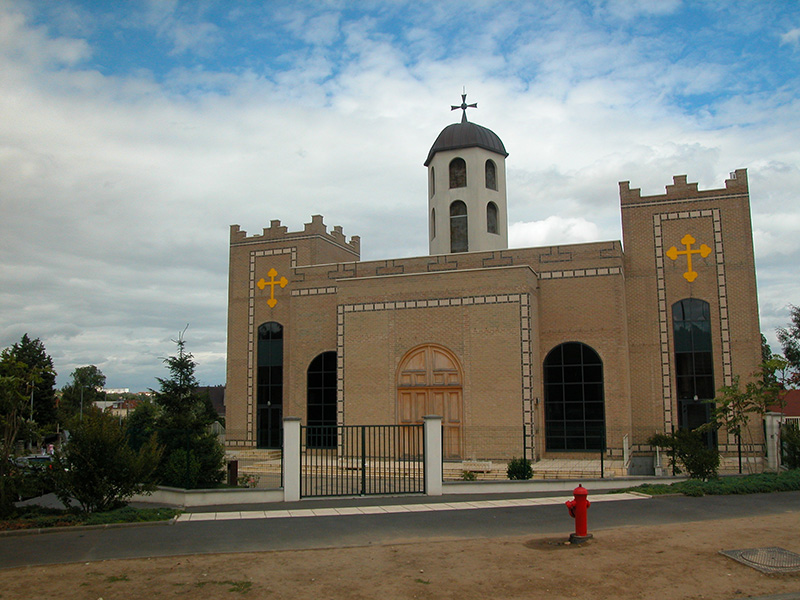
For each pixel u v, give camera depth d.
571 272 28.66
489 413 26.41
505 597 9.09
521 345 26.34
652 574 9.94
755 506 15.57
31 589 9.79
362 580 9.98
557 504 16.73
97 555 11.86
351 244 40.94
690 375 29.44
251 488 18.56
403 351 27.86
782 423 24.77
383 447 26.17
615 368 27.50
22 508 16.33
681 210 30.38
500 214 33.16
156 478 18.94
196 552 11.95
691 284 29.92
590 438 27.39
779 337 41.66
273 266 36.38
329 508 16.84
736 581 9.55
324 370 32.00
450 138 33.09
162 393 27.86
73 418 16.66
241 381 35.81
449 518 14.98
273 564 10.98
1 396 16.38
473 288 27.23
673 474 21.86
